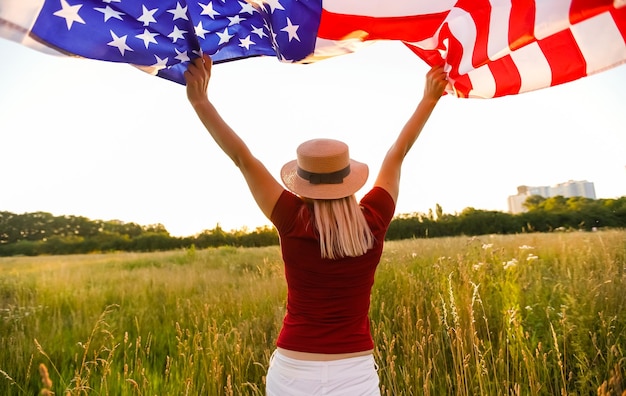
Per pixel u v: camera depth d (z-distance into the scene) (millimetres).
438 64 2400
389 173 2039
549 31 2049
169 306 6559
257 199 1833
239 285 7797
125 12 2023
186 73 2084
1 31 1847
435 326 3816
